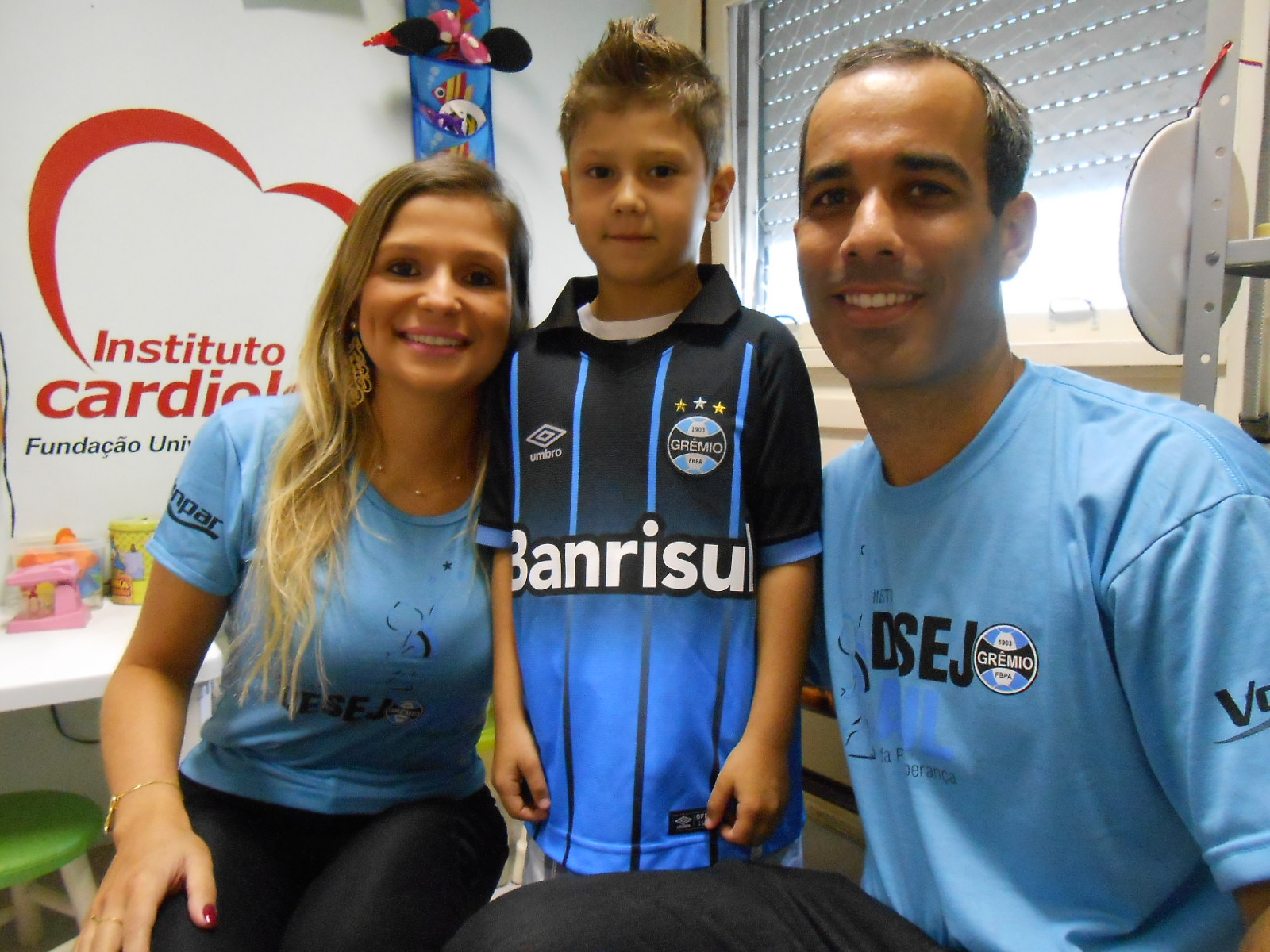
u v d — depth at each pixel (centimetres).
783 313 212
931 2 173
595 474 89
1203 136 91
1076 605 65
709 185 99
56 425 154
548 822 87
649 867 81
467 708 100
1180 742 59
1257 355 113
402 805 96
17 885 118
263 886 84
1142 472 63
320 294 100
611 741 83
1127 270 95
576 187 96
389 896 81
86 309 155
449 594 96
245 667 96
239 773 96
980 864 69
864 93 67
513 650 94
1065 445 68
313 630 92
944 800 71
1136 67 145
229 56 165
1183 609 59
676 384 89
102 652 123
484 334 95
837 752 166
